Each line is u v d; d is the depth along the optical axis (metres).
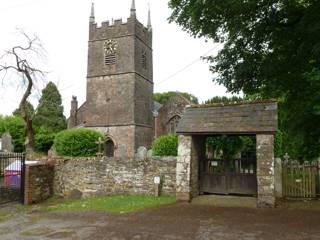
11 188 15.28
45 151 42.09
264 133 12.90
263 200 12.58
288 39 13.07
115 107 43.25
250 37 13.34
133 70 43.09
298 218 10.53
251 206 12.81
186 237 8.63
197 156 15.18
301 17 12.25
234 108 14.32
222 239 8.38
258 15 12.85
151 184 16.09
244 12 12.61
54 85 50.72
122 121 42.59
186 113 15.07
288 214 11.18
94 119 44.16
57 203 15.21
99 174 17.00
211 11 12.84
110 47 44.50
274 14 12.72
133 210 12.55
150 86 48.91
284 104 14.51
